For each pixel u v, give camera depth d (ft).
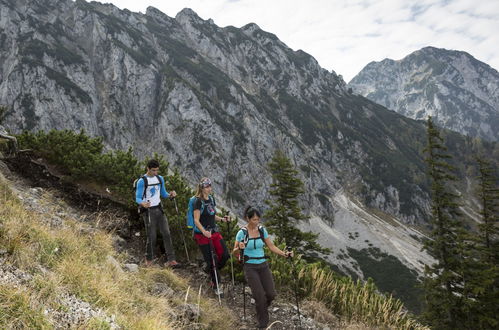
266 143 501.15
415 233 437.17
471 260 81.76
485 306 75.41
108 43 510.99
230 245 24.40
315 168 504.84
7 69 415.03
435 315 79.15
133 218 26.48
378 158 558.97
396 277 297.94
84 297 11.30
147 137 458.91
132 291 14.20
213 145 453.58
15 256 11.45
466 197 522.88
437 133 92.02
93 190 27.61
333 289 23.21
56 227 17.03
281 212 99.14
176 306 15.26
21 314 8.62
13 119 370.73
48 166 29.22
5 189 18.04
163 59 568.82
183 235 22.44
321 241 365.40
